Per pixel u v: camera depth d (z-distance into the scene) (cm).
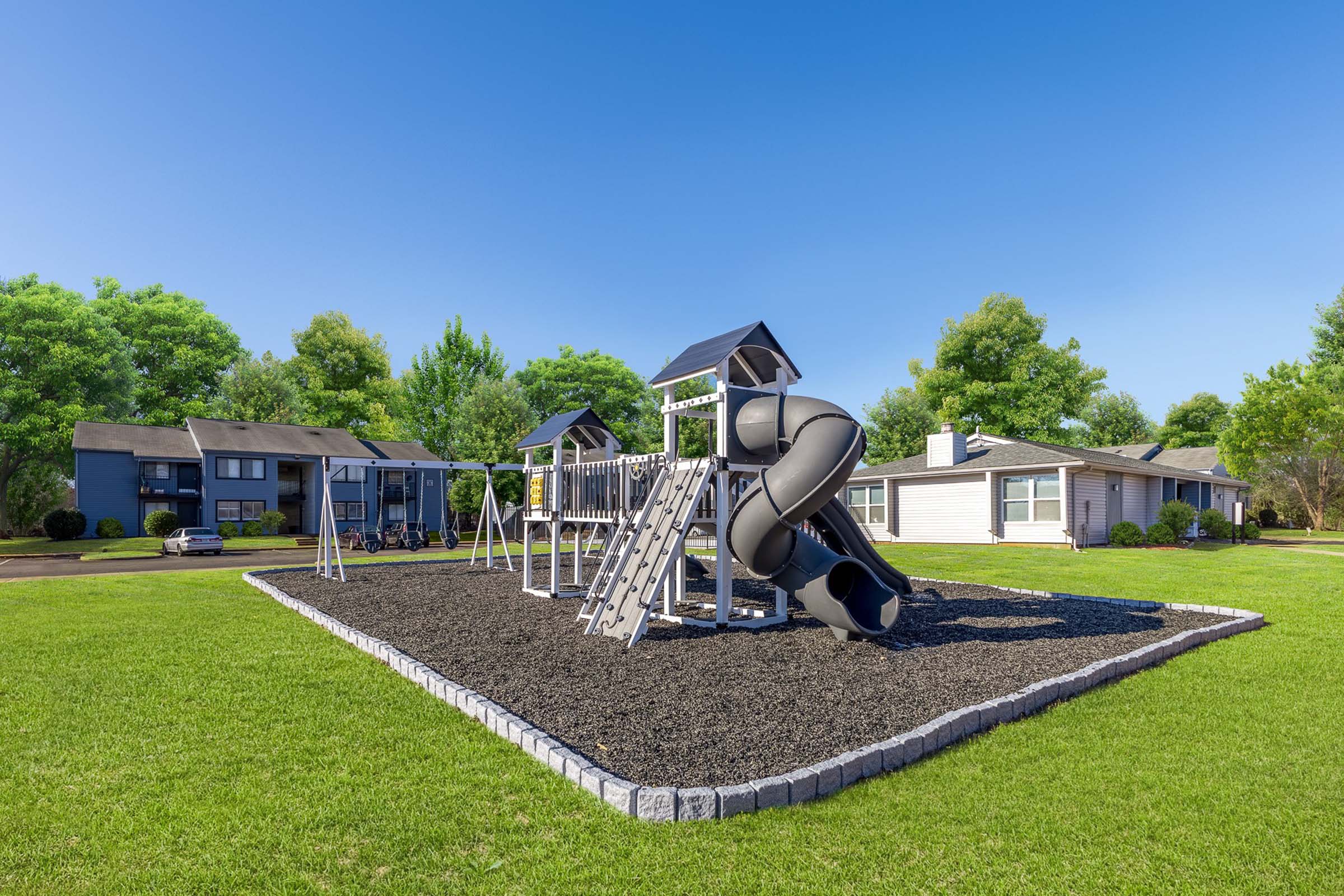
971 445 2906
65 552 2830
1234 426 3631
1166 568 1562
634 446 4491
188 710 541
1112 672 642
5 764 437
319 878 310
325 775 419
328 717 526
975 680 604
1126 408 6644
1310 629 870
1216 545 2383
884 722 496
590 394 5844
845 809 375
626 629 794
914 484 2753
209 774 420
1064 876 311
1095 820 363
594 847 335
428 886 303
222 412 4872
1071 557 1838
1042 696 558
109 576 1597
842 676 621
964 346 4666
